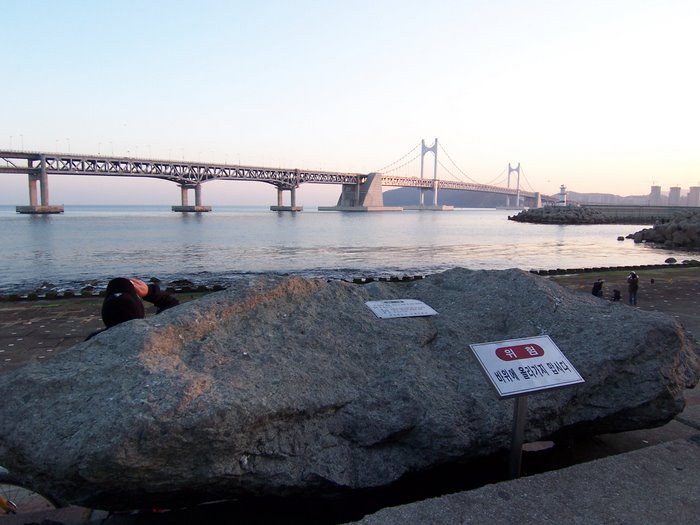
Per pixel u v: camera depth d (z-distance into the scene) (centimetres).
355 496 277
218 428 226
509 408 286
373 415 269
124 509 255
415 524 221
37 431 222
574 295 390
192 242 4581
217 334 290
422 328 336
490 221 10044
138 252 3609
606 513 230
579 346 320
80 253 3525
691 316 1014
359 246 4162
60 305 1204
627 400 307
